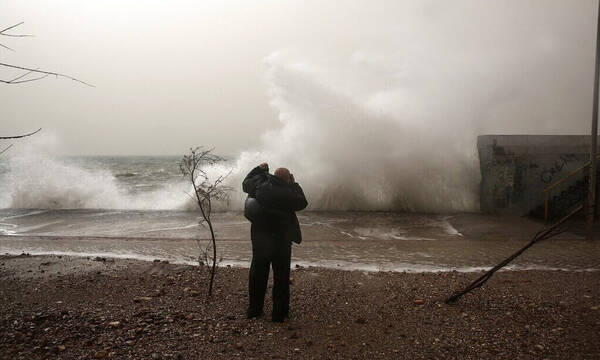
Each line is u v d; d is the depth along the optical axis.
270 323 4.16
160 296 5.00
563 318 4.21
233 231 10.19
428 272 6.25
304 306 4.67
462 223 11.18
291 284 5.53
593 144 8.47
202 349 3.56
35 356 3.38
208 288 5.35
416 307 4.62
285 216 4.14
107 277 5.89
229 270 6.30
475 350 3.54
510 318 4.24
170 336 3.80
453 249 7.96
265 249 4.14
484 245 8.32
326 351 3.56
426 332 3.94
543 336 3.79
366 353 3.52
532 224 10.91
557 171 12.28
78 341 3.68
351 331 3.98
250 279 4.25
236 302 4.80
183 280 5.70
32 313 4.37
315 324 4.15
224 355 3.46
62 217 13.02
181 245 8.44
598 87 8.55
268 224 4.15
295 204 4.13
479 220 11.62
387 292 5.17
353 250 7.91
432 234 9.62
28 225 11.40
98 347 3.56
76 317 4.25
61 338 3.73
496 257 7.29
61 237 9.34
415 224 11.13
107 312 4.40
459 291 4.93
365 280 5.74
